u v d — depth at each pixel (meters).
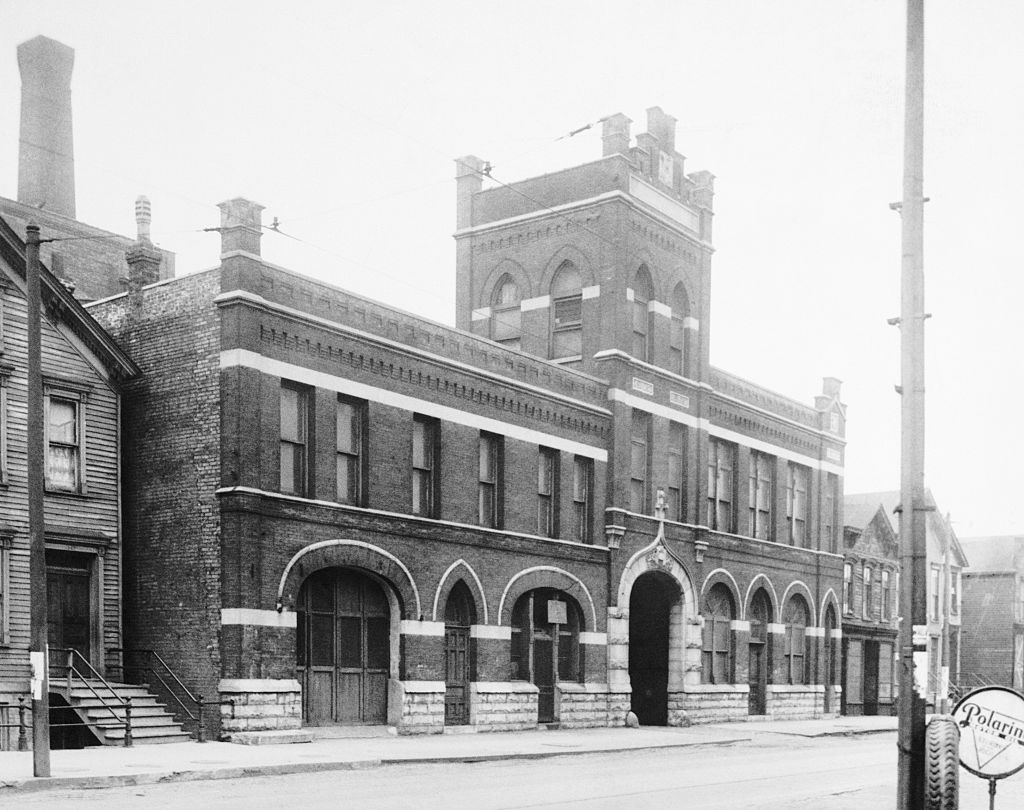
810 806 16.61
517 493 32.66
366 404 28.53
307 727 26.89
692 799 17.20
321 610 27.62
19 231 38.06
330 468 27.41
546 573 33.25
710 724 38.84
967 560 68.44
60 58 43.53
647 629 39.06
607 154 36.97
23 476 24.73
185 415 26.59
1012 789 20.72
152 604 26.53
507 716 31.52
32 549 18.09
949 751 10.92
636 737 31.03
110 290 41.38
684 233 39.47
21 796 16.31
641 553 36.44
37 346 18.58
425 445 30.41
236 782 18.72
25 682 24.12
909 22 12.56
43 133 42.97
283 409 26.84
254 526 25.39
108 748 23.03
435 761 22.98
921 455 12.01
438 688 29.42
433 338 30.45
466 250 40.03
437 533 29.84
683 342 39.59
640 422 37.38
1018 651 69.12
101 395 26.56
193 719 25.25
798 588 44.69
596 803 16.20
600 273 36.72
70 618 25.64
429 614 29.47
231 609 25.06
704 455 39.62
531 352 37.97
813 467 46.41
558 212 37.78
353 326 28.27
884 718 47.19
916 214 12.38
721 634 40.62
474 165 40.31
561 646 34.38
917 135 12.46
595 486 35.25
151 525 26.81
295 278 27.03
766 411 43.38
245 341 25.69
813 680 45.22
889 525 54.25
